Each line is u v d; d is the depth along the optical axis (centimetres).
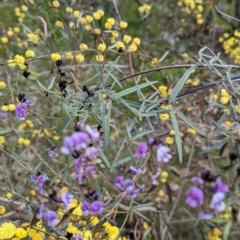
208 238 31
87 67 44
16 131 34
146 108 25
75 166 20
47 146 37
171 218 35
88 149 19
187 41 48
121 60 45
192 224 35
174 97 22
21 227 23
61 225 22
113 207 24
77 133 18
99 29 34
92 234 22
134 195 22
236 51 41
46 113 39
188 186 38
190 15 49
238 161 26
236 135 26
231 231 32
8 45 40
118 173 30
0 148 30
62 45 43
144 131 26
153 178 26
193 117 35
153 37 50
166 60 47
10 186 27
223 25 51
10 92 33
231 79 24
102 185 28
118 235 23
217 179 18
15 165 36
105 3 46
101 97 23
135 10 50
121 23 31
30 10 46
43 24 31
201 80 39
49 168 32
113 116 40
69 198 19
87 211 20
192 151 35
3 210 24
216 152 38
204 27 48
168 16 49
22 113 24
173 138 34
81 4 43
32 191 30
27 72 25
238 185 25
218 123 26
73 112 24
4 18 46
